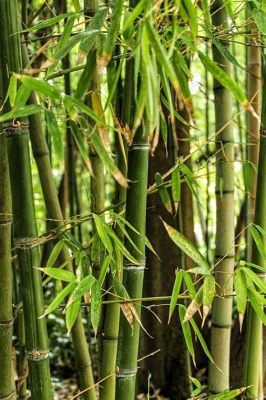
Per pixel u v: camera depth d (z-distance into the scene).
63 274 2.53
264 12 2.58
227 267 2.93
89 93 2.60
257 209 2.75
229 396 2.76
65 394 4.75
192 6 2.35
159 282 4.18
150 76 2.28
